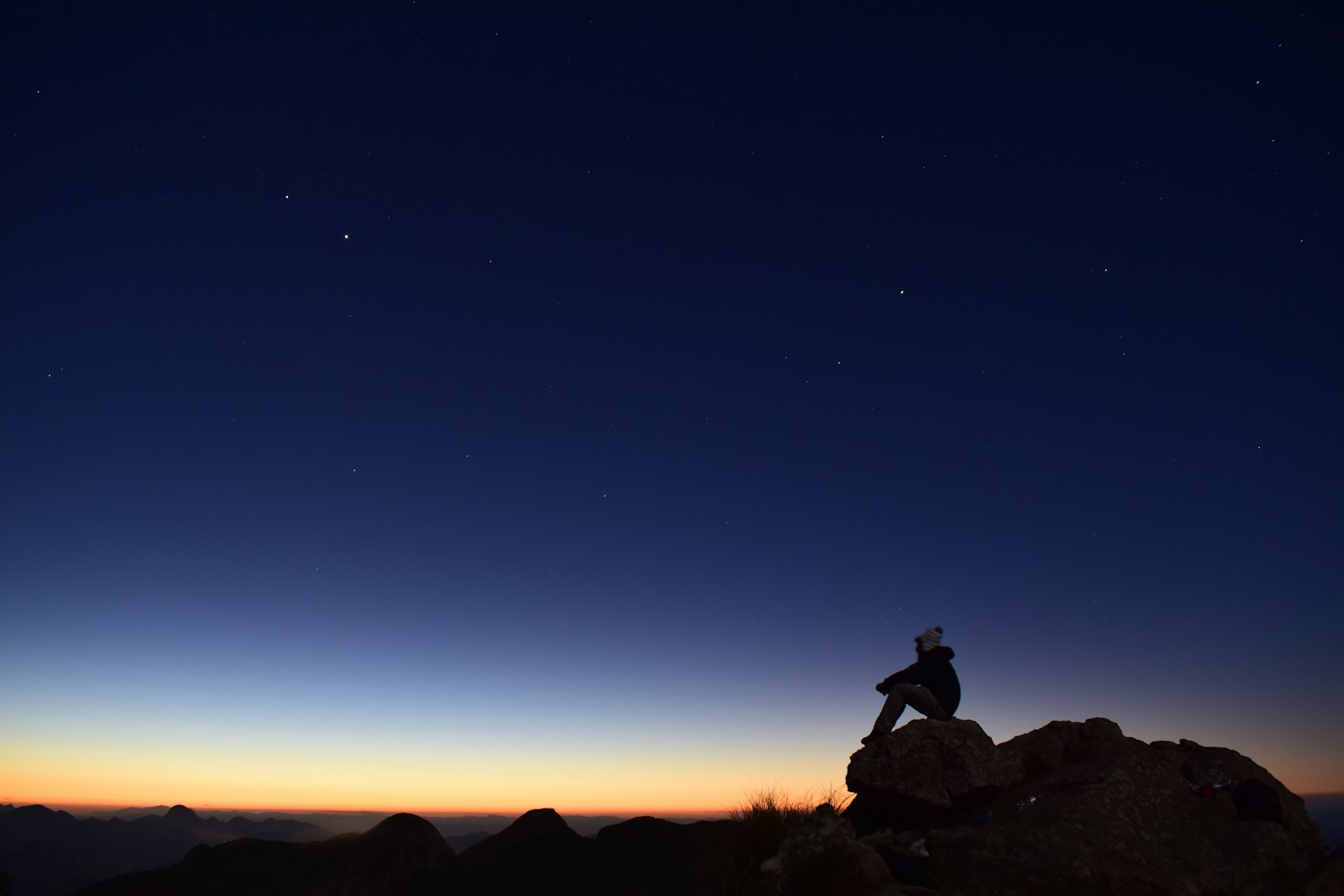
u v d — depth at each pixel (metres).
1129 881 7.87
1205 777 9.81
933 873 8.64
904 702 10.70
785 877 8.62
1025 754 10.15
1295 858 8.62
